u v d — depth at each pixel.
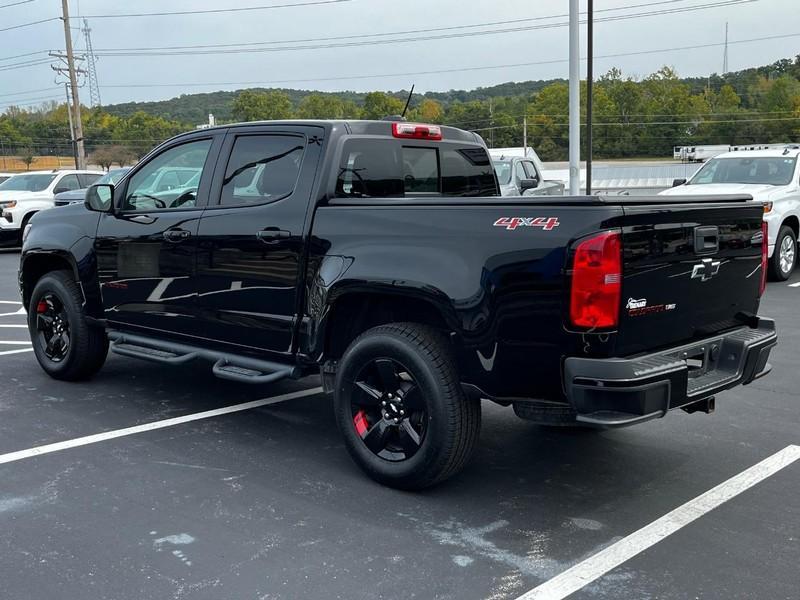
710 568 3.48
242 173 5.16
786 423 5.50
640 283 3.74
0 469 4.65
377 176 5.03
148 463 4.76
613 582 3.36
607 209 3.59
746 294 4.57
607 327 3.61
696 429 5.38
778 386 6.44
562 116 106.75
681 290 4.00
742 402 6.01
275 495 4.29
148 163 5.77
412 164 5.30
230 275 5.10
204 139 5.45
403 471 4.24
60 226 6.32
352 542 3.73
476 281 3.90
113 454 4.91
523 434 5.33
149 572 3.45
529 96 118.75
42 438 5.20
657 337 3.91
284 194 4.88
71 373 6.48
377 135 5.04
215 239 5.16
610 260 3.57
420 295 4.09
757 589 3.31
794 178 12.32
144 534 3.81
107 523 3.93
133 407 5.92
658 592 3.28
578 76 17.23
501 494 4.31
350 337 4.79
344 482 4.47
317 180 4.70
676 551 3.64
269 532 3.84
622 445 5.09
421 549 3.66
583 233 3.60
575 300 3.61
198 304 5.34
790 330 8.62
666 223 3.85
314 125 4.84
